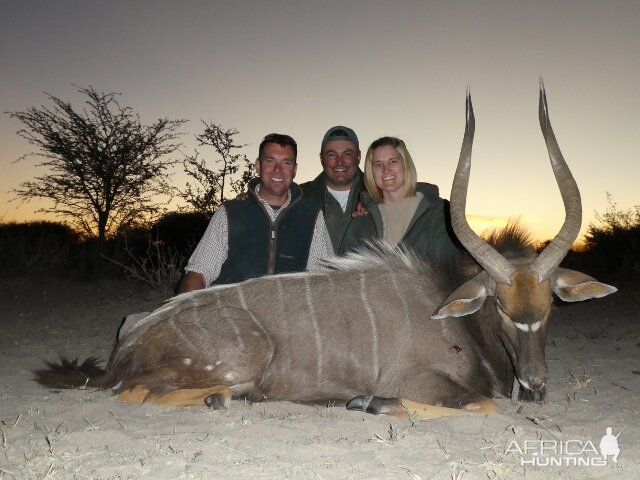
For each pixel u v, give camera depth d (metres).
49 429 1.49
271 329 1.81
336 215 2.57
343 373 1.80
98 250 5.50
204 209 6.13
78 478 1.20
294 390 1.81
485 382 1.79
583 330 3.00
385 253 1.91
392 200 2.21
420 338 1.79
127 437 1.42
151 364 1.80
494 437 1.43
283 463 1.27
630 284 4.48
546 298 1.60
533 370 1.57
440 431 1.48
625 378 2.06
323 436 1.45
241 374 1.78
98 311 3.54
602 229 5.91
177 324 1.82
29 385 1.94
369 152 2.20
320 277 1.87
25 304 3.83
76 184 6.04
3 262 5.08
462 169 1.71
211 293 1.88
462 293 1.67
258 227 2.13
